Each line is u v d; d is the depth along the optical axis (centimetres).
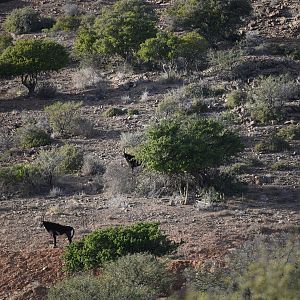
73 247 5916
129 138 10025
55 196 8188
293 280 4503
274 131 10212
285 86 11019
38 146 10225
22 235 6931
